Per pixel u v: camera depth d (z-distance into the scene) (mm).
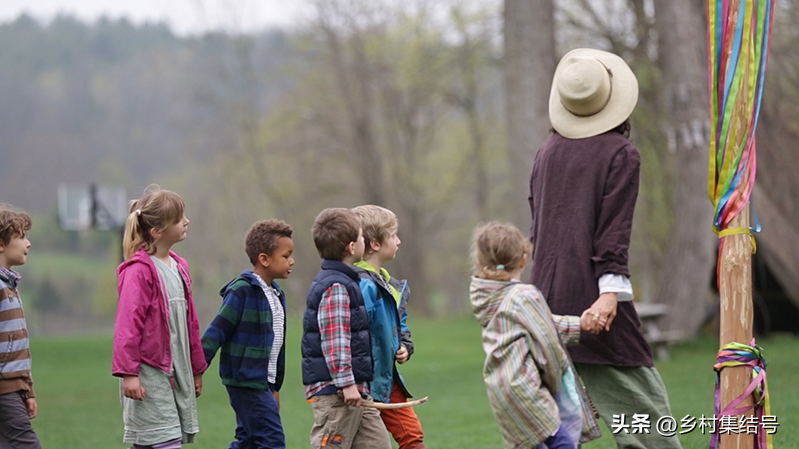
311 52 45844
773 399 9891
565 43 23906
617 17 23188
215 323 5973
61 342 26922
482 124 47562
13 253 5980
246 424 6035
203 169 57719
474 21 34406
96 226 19047
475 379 15773
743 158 5246
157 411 5516
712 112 5367
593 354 5355
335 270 5707
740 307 5219
